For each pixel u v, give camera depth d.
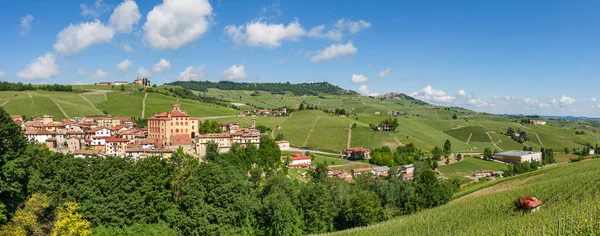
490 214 93.62
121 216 81.00
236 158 154.00
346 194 122.56
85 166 87.06
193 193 89.12
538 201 95.31
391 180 155.25
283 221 96.06
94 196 79.62
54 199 74.69
